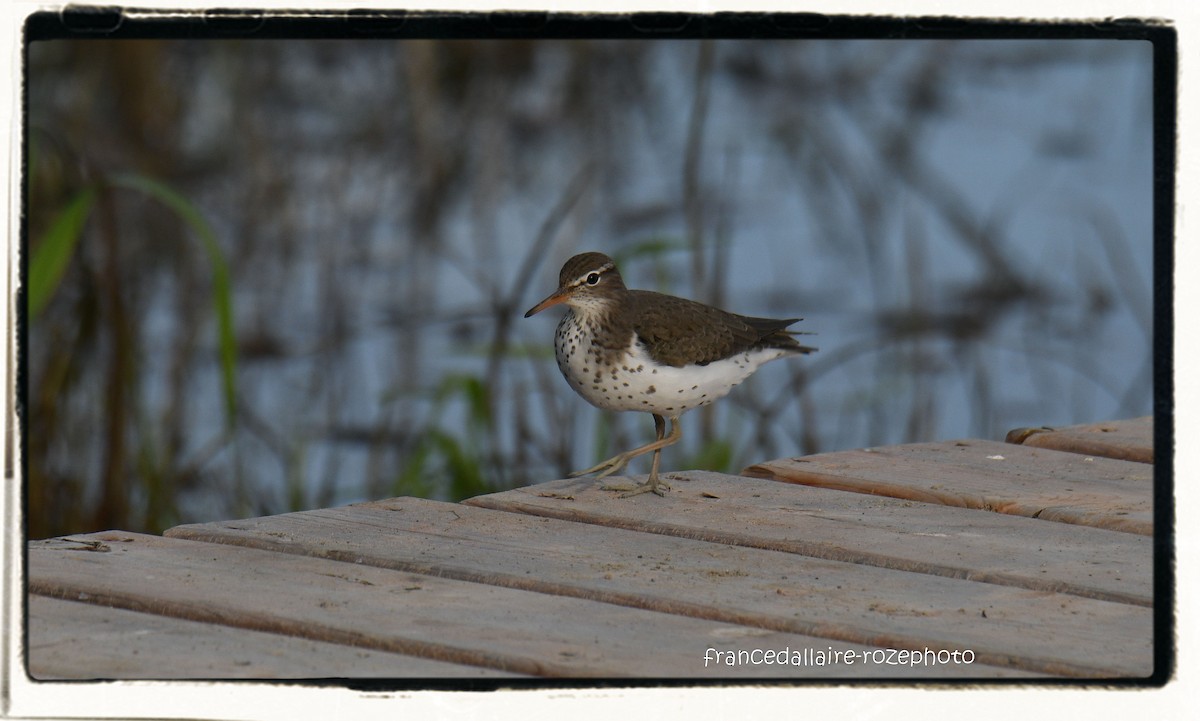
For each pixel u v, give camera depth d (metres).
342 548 7.72
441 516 8.39
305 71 19.84
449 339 17.88
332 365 17.39
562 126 21.00
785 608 6.86
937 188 20.42
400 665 6.12
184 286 17.80
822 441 16.33
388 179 20.09
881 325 18.23
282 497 15.43
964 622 6.71
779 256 19.31
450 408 16.78
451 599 6.94
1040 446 10.31
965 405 17.08
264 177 19.16
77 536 7.83
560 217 16.73
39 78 17.20
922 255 19.38
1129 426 10.62
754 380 17.12
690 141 17.73
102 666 6.02
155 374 16.73
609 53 21.00
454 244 19.50
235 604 6.76
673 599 6.95
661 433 10.16
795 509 8.62
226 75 19.19
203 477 15.59
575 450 15.48
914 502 8.81
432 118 19.81
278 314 18.23
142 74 17.84
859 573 7.45
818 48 21.83
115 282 14.07
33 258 12.77
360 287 18.62
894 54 22.02
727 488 9.11
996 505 8.72
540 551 7.74
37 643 6.29
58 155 14.17
